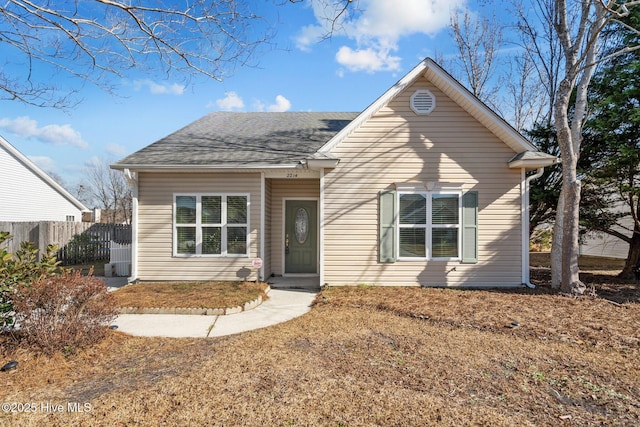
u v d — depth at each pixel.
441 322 5.75
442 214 8.73
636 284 9.06
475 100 8.28
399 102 8.74
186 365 4.05
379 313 6.37
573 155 7.62
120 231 16.62
